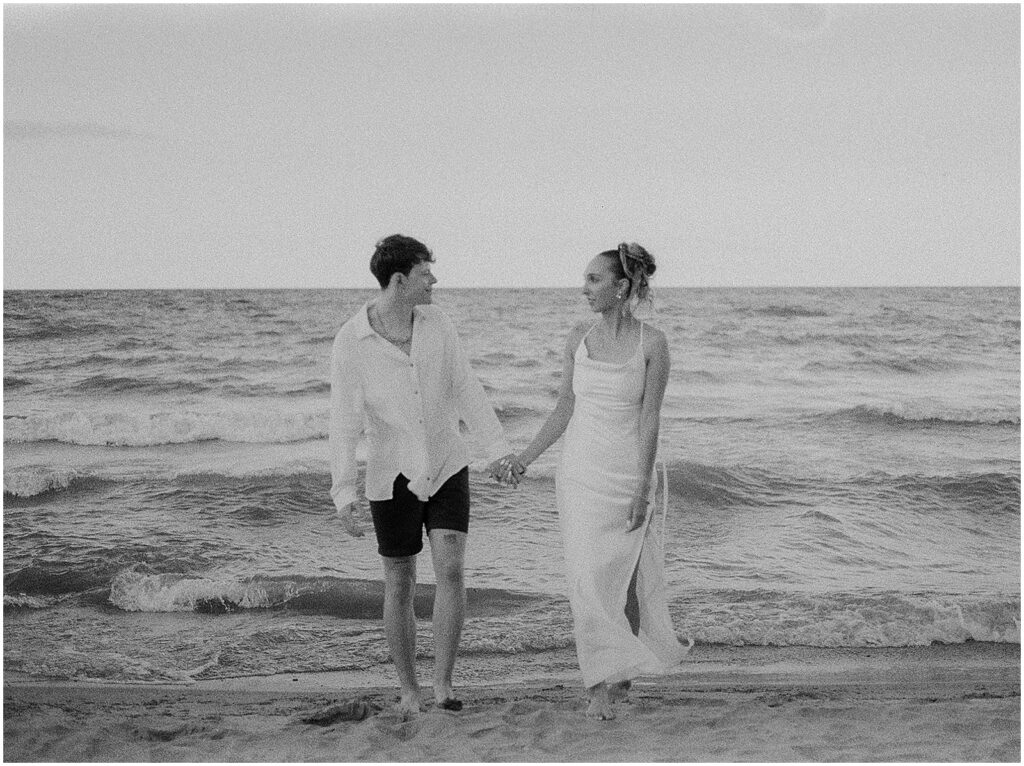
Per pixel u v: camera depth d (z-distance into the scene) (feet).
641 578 15.40
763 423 46.09
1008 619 23.07
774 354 63.31
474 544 29.04
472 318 78.54
